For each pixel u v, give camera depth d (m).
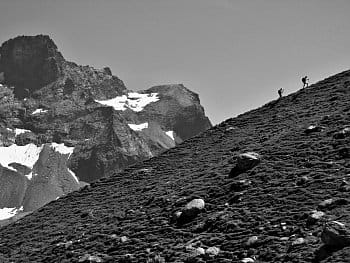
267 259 27.80
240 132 72.12
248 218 34.50
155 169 71.00
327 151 42.91
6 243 59.09
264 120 73.38
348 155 40.47
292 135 53.19
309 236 28.25
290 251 27.53
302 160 42.94
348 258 24.27
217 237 33.38
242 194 39.62
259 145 56.00
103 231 46.06
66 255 42.62
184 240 35.84
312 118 60.12
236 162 51.06
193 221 39.06
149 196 53.91
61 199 75.75
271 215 33.72
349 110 55.97
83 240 45.22
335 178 35.94
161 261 32.78
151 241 38.44
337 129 48.50
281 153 46.81
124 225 45.75
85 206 64.38
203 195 43.78
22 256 49.38
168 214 43.38
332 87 75.62
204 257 30.67
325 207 31.30
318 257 25.52
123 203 56.50
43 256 45.97
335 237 25.61
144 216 45.97
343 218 28.72
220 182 45.88
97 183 76.38
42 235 56.41
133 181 68.75
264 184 40.28
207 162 61.56
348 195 32.25
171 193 50.22
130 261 35.16
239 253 29.92
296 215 31.89
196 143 78.00
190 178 53.94
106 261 36.94
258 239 30.61
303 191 35.56
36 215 71.31
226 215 36.44
